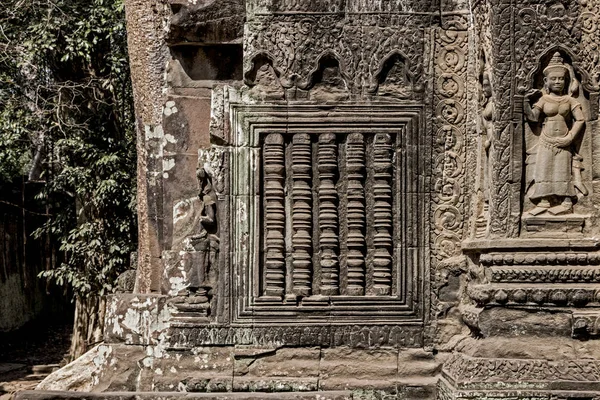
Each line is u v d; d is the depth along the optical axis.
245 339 5.39
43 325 19.58
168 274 5.49
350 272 5.39
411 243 5.42
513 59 4.90
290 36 5.47
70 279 13.38
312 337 5.37
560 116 4.91
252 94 5.46
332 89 5.49
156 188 5.95
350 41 5.47
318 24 5.47
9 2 12.91
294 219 5.41
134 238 13.73
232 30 5.57
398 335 5.37
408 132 5.45
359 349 5.37
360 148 5.43
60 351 17.47
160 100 6.25
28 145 13.73
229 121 5.46
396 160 5.45
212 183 5.46
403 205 5.44
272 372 5.35
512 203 4.91
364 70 5.47
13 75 13.19
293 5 5.47
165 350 5.43
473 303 5.10
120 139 13.56
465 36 5.49
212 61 5.75
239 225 5.43
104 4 12.57
